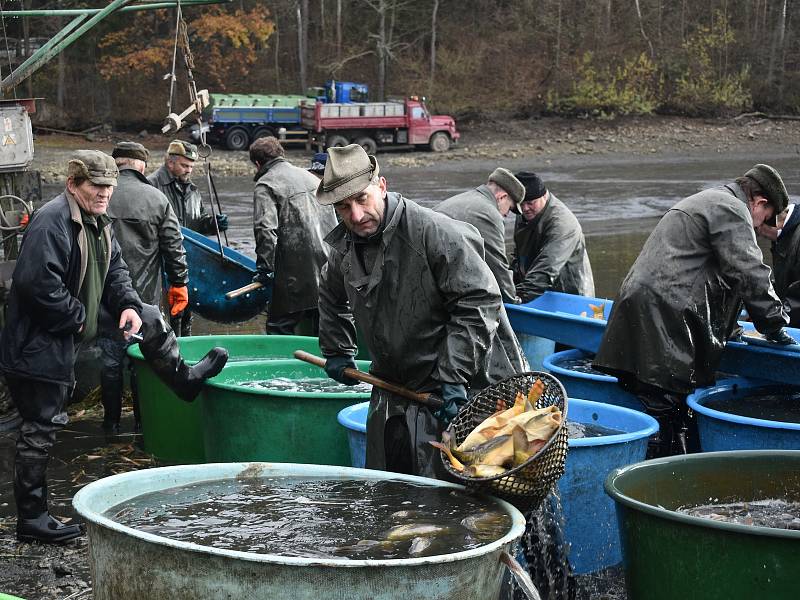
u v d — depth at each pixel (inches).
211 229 354.0
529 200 297.0
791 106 1621.6
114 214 268.5
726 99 1562.5
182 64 1540.4
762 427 173.8
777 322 200.7
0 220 257.6
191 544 109.0
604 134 1471.5
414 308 153.9
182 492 140.7
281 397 203.8
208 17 1533.0
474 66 1612.9
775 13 1670.8
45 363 184.5
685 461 148.3
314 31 1704.0
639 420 188.5
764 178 205.9
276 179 301.3
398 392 159.8
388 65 1627.7
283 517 130.3
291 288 302.7
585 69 1572.3
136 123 1489.9
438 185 1021.2
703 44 1611.7
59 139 1421.0
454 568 110.7
